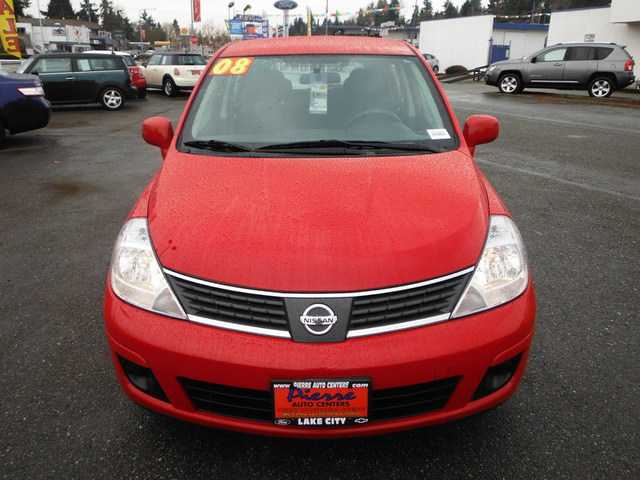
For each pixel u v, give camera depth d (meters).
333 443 2.03
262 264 1.72
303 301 1.66
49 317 3.03
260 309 1.67
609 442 2.01
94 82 13.90
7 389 2.37
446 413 1.78
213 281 1.73
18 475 1.88
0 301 3.23
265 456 1.96
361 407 1.66
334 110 2.72
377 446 2.01
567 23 24.45
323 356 1.62
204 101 2.81
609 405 2.22
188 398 1.77
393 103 2.78
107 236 4.37
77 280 3.53
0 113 8.02
